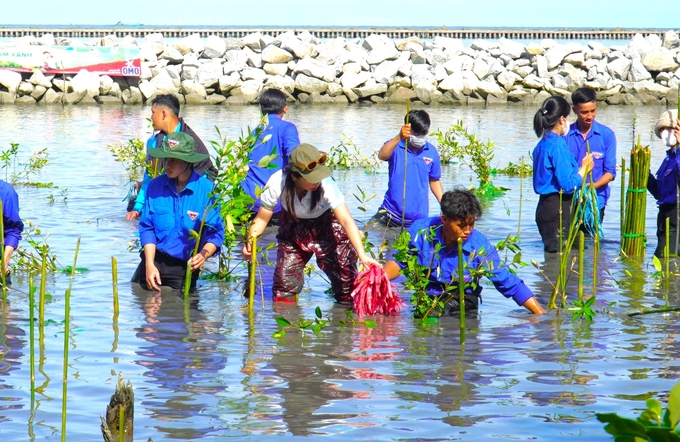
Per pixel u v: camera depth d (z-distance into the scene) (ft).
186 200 22.21
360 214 34.27
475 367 16.37
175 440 12.85
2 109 88.89
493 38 234.99
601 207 29.09
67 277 23.39
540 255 27.30
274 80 104.32
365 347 17.66
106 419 12.93
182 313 20.21
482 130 69.97
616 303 21.42
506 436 13.07
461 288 17.99
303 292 22.66
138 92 100.48
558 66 110.11
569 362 16.65
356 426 13.44
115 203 35.45
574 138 29.14
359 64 108.17
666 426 7.38
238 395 14.79
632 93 104.22
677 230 25.91
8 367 15.96
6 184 22.22
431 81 106.01
